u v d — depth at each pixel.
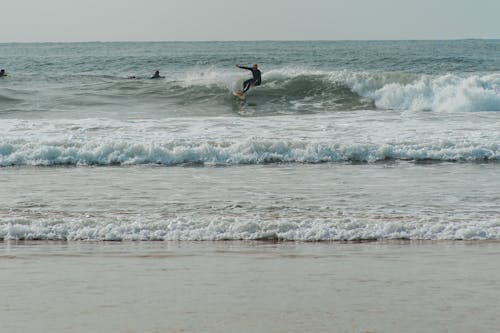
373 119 26.83
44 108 32.12
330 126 24.64
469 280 8.16
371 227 11.54
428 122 25.80
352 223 11.68
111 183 16.56
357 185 16.19
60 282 8.09
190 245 10.59
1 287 7.85
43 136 21.94
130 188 15.84
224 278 8.32
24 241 10.95
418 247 10.35
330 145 20.38
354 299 7.33
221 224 11.64
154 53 121.88
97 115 29.97
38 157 19.78
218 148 20.16
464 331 6.27
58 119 27.33
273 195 14.91
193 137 22.06
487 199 14.38
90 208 13.45
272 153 20.25
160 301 7.26
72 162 19.70
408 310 6.92
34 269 8.81
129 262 9.27
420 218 12.39
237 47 171.00
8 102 33.72
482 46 145.38
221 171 18.39
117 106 32.91
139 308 7.00
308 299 7.34
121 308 7.00
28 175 17.78
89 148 20.39
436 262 9.21
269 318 6.64
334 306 7.07
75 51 145.75
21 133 22.47
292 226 11.56
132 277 8.37
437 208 13.41
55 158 19.81
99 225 11.77
